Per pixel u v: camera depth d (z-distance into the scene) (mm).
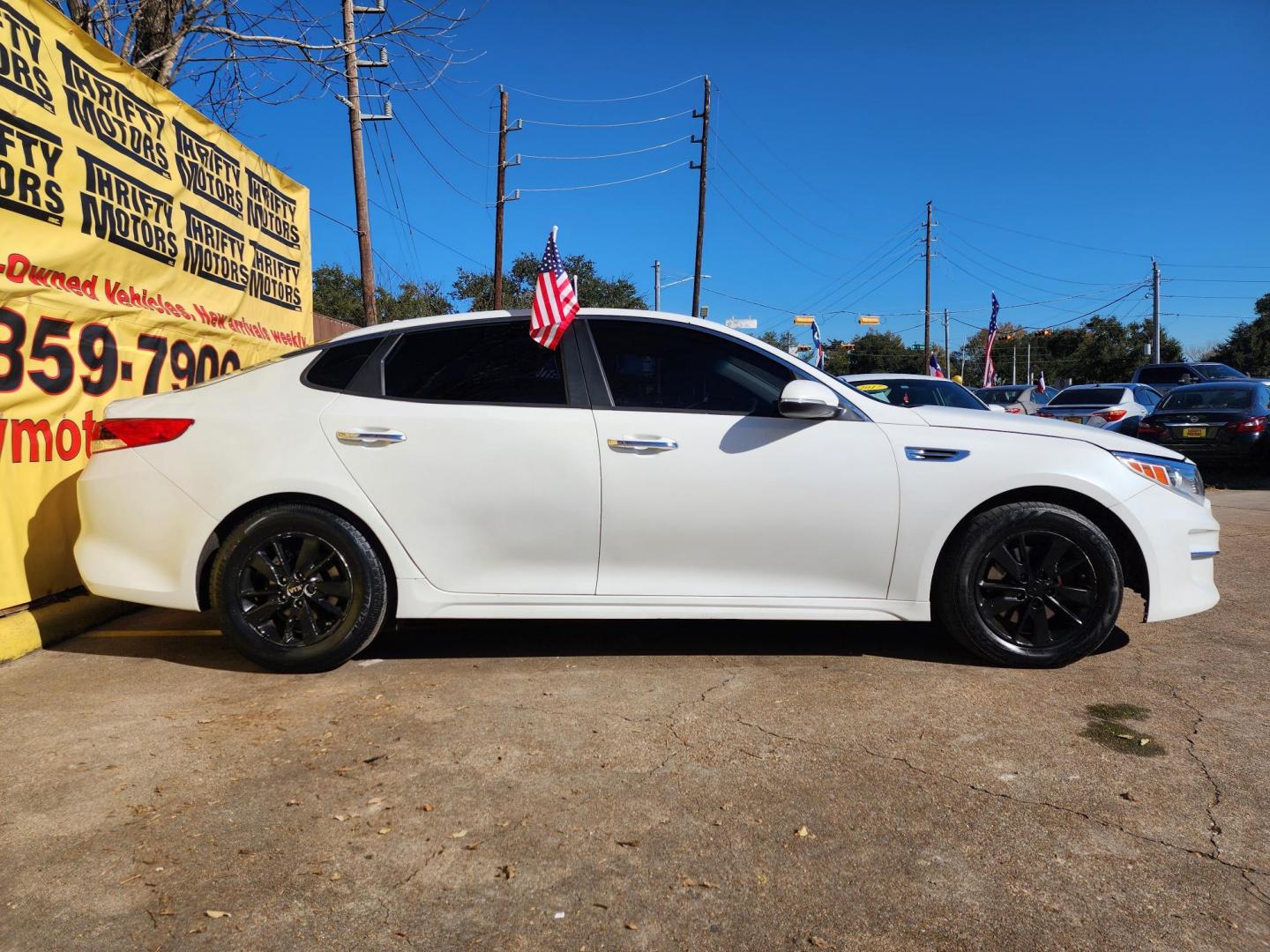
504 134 28281
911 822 2529
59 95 4727
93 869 2279
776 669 3889
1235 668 3873
